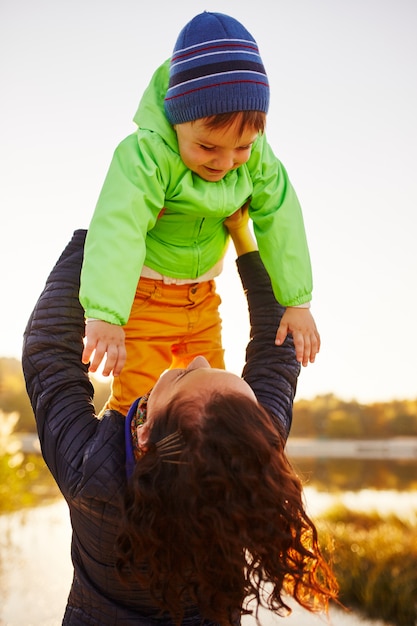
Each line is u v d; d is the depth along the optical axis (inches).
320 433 2733.8
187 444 50.1
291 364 67.6
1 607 294.0
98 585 57.6
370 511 473.7
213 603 51.5
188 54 67.9
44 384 60.9
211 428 50.0
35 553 400.5
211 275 82.0
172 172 71.1
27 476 476.4
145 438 54.2
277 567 50.3
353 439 2711.6
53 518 510.9
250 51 68.3
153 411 54.7
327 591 53.2
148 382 80.0
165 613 57.2
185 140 69.6
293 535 51.9
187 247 77.2
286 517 50.3
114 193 69.2
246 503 48.8
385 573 344.2
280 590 51.4
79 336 64.4
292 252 75.1
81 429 58.2
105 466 55.4
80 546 57.7
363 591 339.6
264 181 76.5
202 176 72.2
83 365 63.3
